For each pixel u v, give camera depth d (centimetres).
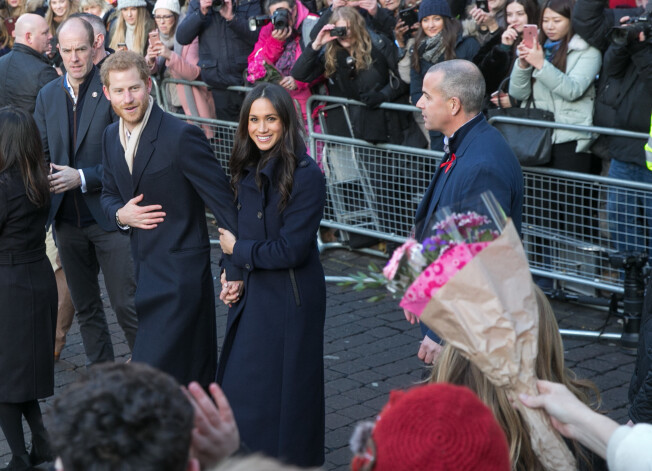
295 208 486
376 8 908
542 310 296
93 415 186
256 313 496
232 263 507
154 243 535
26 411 565
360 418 620
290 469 183
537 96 746
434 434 191
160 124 529
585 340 729
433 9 795
